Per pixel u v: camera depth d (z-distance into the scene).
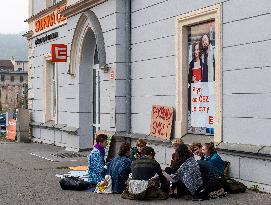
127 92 13.59
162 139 11.87
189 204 7.90
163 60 12.10
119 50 13.67
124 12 13.72
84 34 16.38
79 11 16.38
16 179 10.76
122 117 13.66
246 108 9.40
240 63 9.55
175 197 8.52
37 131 22.12
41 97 21.70
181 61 11.42
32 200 8.38
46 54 20.95
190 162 8.38
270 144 8.84
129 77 13.61
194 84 11.21
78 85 16.98
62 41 19.05
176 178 8.43
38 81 22.09
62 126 18.34
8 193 9.05
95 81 17.00
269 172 8.77
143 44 12.98
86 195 8.86
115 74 13.66
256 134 9.16
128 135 13.25
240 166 9.41
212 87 10.61
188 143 10.87
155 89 12.45
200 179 8.29
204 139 10.61
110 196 8.76
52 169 12.40
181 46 11.41
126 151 9.25
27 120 22.69
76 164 13.39
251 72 9.29
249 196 8.54
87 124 17.05
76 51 17.17
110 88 13.93
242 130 9.49
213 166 8.58
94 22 14.65
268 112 8.90
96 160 9.80
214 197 8.40
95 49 16.89
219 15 10.06
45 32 21.02
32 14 22.73
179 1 11.45
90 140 17.12
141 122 13.08
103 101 14.51
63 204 8.02
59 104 18.86
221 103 10.01
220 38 10.04
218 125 10.03
